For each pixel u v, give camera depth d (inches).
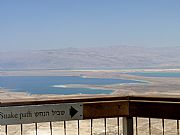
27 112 134.6
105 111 140.8
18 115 133.8
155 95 139.2
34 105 135.0
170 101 134.3
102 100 140.9
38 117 135.5
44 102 136.2
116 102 141.5
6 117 132.7
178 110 132.0
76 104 138.7
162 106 135.4
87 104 139.3
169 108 134.1
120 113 141.7
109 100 141.5
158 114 136.4
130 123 144.4
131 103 141.9
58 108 137.2
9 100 134.0
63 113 137.7
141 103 139.7
